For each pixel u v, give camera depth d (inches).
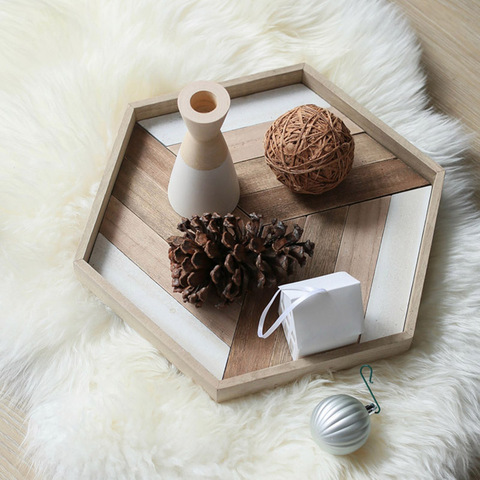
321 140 31.8
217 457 31.9
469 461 32.9
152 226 34.3
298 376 32.5
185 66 37.2
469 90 40.3
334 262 33.7
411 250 33.9
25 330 34.0
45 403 33.6
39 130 36.1
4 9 38.1
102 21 38.0
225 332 32.5
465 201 36.5
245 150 35.7
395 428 32.2
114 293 32.5
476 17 41.6
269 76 36.3
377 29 38.6
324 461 31.7
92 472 31.9
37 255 34.6
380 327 32.7
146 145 35.7
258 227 31.5
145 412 32.4
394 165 35.4
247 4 38.4
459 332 33.4
